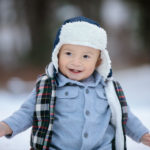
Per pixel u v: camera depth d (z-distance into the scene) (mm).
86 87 2336
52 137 2199
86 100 2275
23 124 2215
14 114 2227
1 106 5484
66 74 2324
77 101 2270
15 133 2170
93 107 2293
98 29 2295
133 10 16422
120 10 18812
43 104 2203
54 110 2223
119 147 2326
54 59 2297
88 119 2217
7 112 4762
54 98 2213
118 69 12719
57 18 14234
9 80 10578
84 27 2246
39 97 2234
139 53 16047
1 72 11820
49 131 2137
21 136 3553
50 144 2188
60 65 2332
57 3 14273
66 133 2189
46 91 2240
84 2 14828
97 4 14969
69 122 2201
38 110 2203
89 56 2291
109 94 2383
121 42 17719
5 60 13641
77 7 14828
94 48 2291
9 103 6082
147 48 15789
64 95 2271
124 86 8219
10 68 12461
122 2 17438
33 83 10180
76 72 2309
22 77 11281
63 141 2178
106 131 2316
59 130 2205
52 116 2164
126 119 2389
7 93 8508
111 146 2303
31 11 13586
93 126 2230
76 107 2250
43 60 13312
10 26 15508
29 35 13719
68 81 2297
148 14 15672
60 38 2285
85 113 2234
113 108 2361
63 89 2299
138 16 15992
